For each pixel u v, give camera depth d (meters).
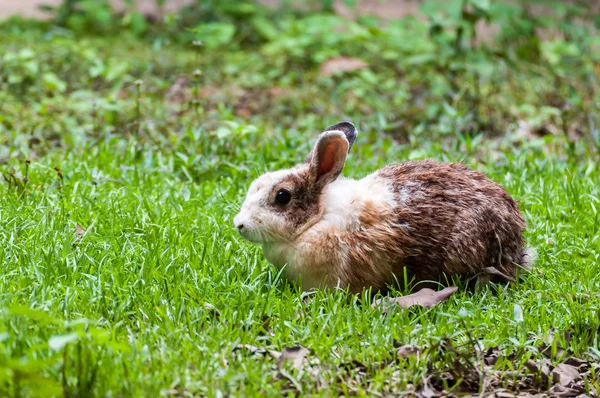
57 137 12.62
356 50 19.31
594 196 10.08
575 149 12.28
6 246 8.05
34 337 6.20
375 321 7.06
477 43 20.42
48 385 5.34
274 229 7.68
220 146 11.64
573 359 6.89
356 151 12.18
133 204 9.28
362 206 7.74
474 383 6.45
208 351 6.39
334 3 24.52
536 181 10.59
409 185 7.97
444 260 7.86
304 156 11.57
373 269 7.75
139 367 5.99
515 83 17.03
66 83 15.75
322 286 7.79
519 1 20.62
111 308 7.11
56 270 7.57
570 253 8.74
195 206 9.58
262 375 6.23
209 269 7.91
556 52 18.03
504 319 7.25
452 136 13.32
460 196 7.98
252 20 21.09
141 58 17.92
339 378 6.36
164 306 7.05
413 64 17.77
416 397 6.22
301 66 18.20
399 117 14.36
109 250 8.06
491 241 8.01
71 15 21.86
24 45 18.19
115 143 11.80
